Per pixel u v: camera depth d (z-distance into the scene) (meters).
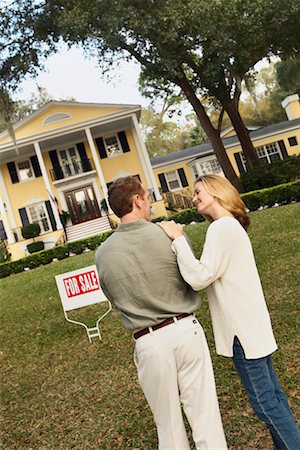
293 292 6.00
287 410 2.31
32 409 4.52
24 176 26.36
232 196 2.47
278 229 10.64
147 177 25.66
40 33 18.91
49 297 9.96
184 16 15.95
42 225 26.16
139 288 2.16
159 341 2.13
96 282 6.04
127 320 2.21
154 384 2.15
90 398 4.41
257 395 2.27
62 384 4.99
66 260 17.56
